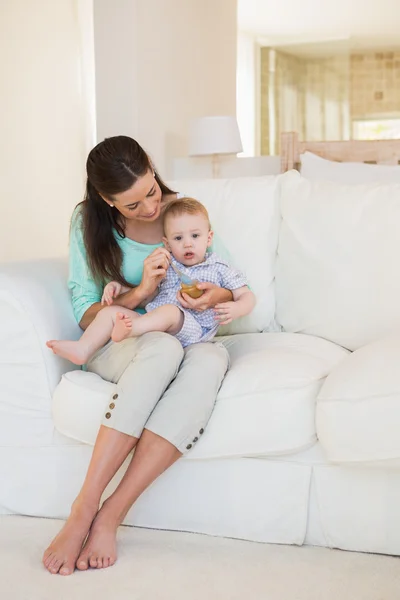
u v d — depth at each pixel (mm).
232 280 2156
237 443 1790
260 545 1821
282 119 9352
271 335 2299
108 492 1966
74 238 2191
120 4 4465
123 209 2037
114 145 1997
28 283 2076
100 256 2146
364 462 1666
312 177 3029
